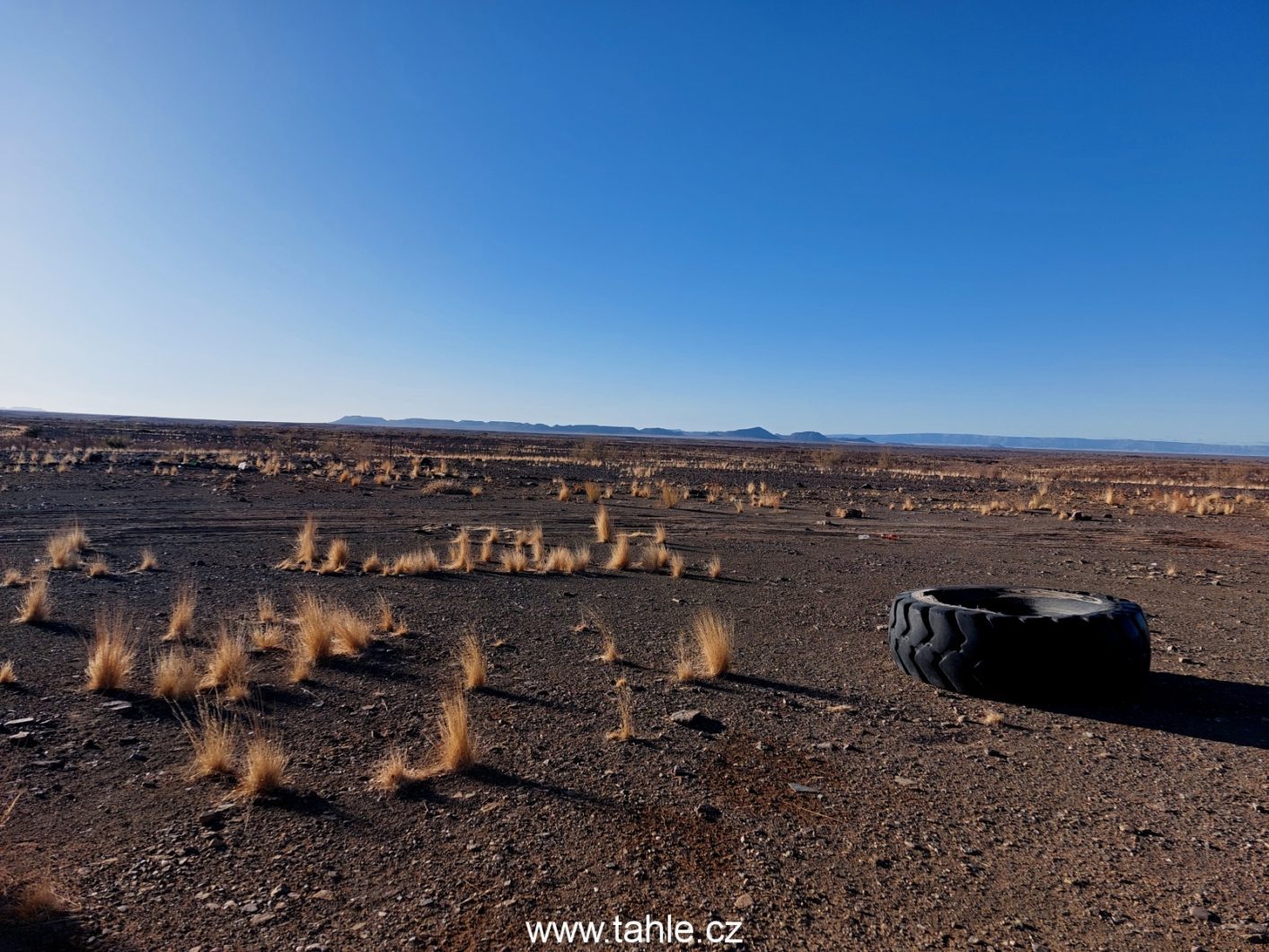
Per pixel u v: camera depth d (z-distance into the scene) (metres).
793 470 50.38
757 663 7.23
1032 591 7.92
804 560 13.99
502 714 5.65
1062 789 4.56
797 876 3.55
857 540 16.98
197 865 3.55
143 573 10.95
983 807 4.32
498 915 3.21
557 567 12.18
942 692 6.42
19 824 3.89
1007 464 75.38
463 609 9.25
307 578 10.94
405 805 4.19
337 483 26.75
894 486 36.41
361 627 7.39
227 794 4.29
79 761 4.69
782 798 4.37
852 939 3.08
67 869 3.49
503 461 46.47
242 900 3.28
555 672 6.76
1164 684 6.72
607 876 3.52
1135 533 18.83
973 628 6.28
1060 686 6.07
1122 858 3.77
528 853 3.70
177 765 4.67
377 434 104.00
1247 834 4.02
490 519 18.88
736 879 3.52
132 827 3.89
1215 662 7.47
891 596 10.62
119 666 6.05
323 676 6.48
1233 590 11.48
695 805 4.26
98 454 36.09
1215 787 4.61
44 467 28.09
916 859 3.73
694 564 13.28
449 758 4.66
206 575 10.97
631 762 4.82
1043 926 3.20
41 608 8.10
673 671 6.87
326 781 4.46
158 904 3.24
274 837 3.81
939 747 5.21
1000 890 3.46
